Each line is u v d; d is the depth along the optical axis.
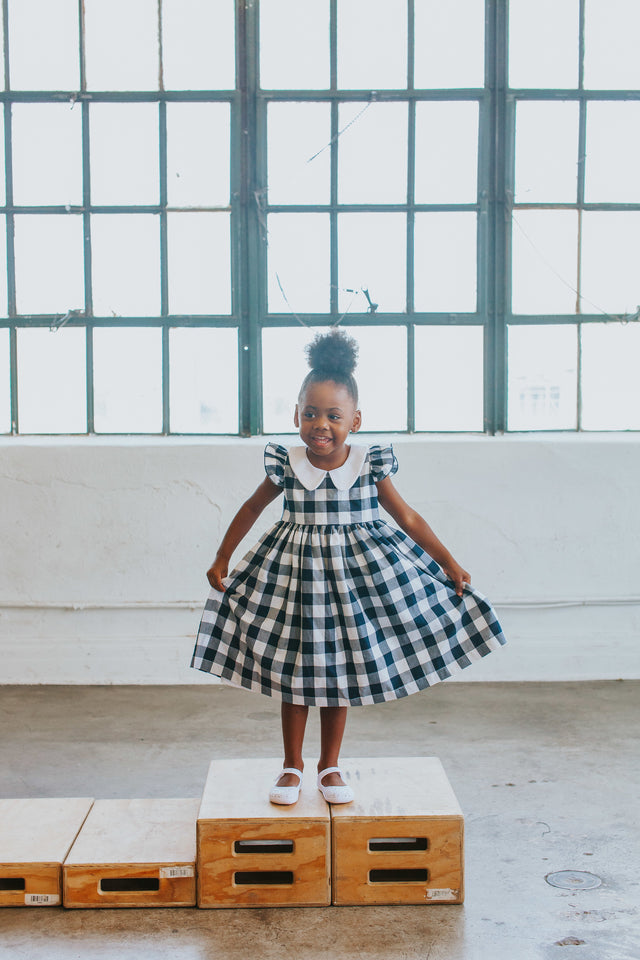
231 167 3.95
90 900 2.00
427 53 3.94
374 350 4.02
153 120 3.94
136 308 4.01
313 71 3.94
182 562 3.88
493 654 3.90
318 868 2.00
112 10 3.91
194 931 1.91
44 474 3.85
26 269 3.99
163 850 2.05
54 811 2.24
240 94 3.92
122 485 3.86
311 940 1.86
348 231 3.98
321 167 3.96
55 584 3.87
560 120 3.97
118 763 2.90
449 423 4.06
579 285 4.02
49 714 3.45
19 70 3.94
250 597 2.10
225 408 4.05
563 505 3.90
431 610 2.11
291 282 4.00
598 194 4.01
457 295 4.02
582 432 4.07
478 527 3.90
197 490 3.86
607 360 4.05
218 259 3.99
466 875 2.15
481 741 3.12
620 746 3.05
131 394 4.04
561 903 2.01
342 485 2.08
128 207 3.96
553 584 3.91
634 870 2.17
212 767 2.29
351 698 2.01
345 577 2.05
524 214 3.99
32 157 3.96
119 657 3.87
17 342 4.01
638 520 3.90
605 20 3.95
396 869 2.07
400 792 2.12
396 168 3.97
